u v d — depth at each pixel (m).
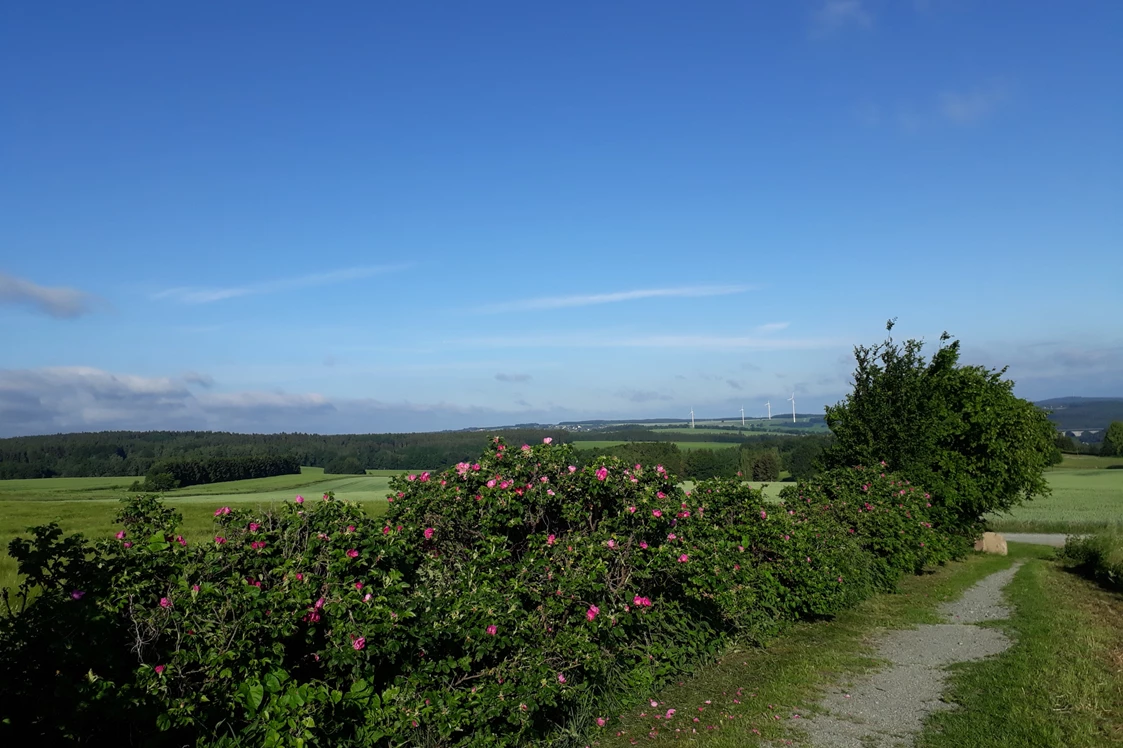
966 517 18.72
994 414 18.23
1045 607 10.87
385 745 4.49
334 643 4.15
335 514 5.06
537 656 5.13
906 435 17.42
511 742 4.86
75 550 4.07
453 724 4.48
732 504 9.84
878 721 5.86
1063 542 24.62
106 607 3.68
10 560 11.52
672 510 7.10
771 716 5.94
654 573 6.90
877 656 8.05
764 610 9.25
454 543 6.44
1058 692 6.34
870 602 11.51
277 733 3.69
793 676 7.10
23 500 45.97
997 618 10.20
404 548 5.32
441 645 4.84
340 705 4.14
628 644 6.63
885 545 12.72
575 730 5.43
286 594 4.16
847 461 18.30
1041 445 20.20
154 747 3.54
